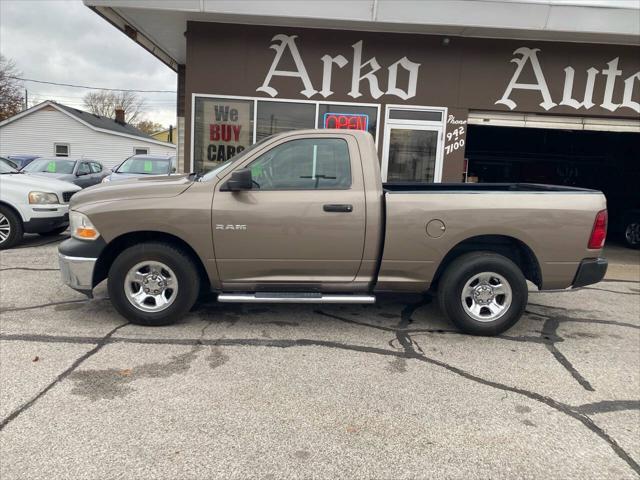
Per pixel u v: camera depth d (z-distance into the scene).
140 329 4.33
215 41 8.10
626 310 5.52
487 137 13.94
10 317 4.57
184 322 4.55
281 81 8.26
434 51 8.32
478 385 3.47
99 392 3.18
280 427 2.85
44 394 3.13
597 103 8.60
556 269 4.32
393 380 3.50
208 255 4.21
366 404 3.15
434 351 4.07
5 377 3.35
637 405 3.25
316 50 8.22
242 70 8.20
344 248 4.25
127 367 3.56
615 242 11.56
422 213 4.19
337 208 4.17
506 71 8.44
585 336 4.58
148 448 2.60
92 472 2.40
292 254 4.23
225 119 8.30
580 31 7.75
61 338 4.07
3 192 7.68
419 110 8.47
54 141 30.19
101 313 4.74
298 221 4.17
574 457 2.65
